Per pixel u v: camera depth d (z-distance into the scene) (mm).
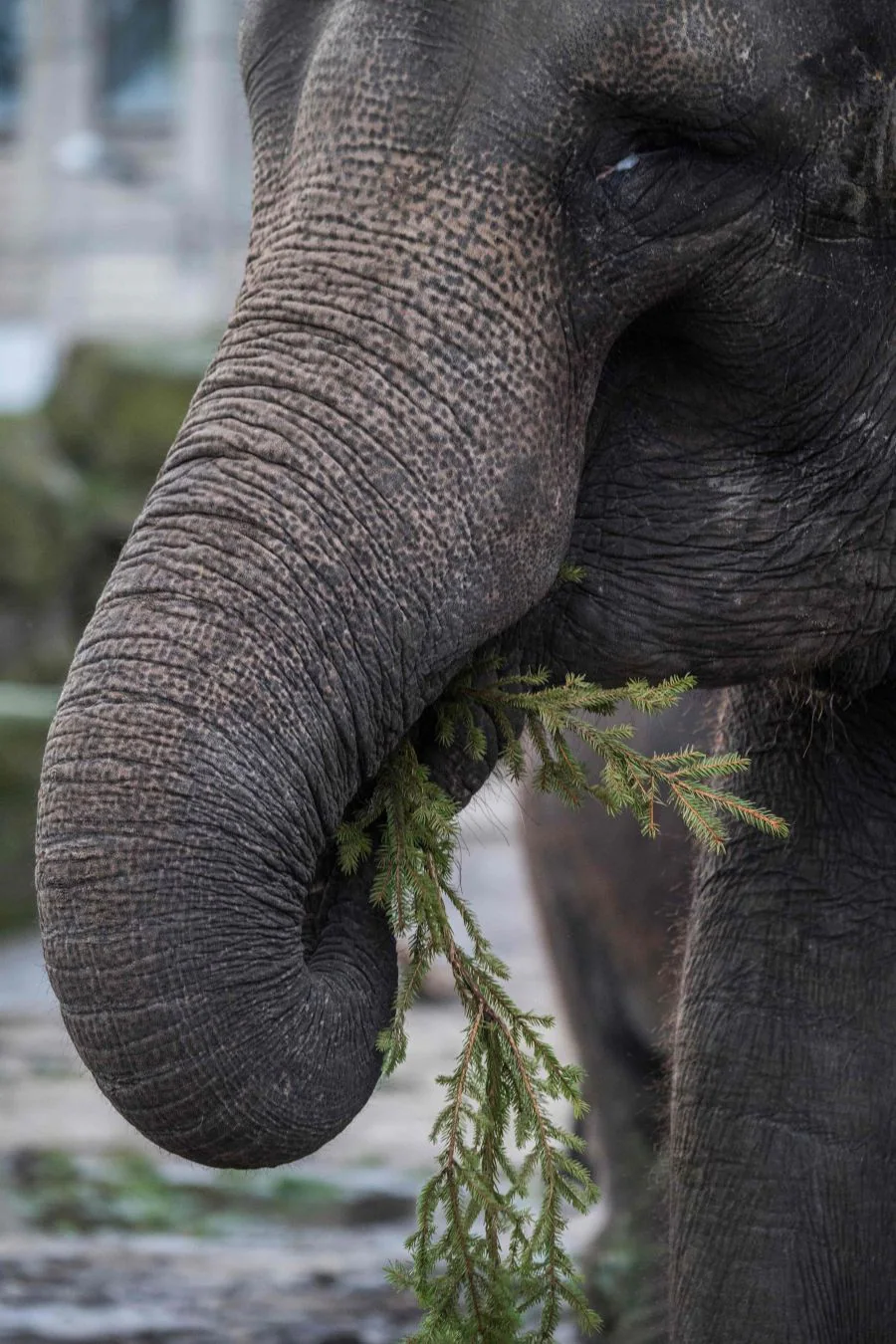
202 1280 10203
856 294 5348
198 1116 4777
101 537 28609
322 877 5340
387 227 4984
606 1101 9883
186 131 43844
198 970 4680
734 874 6605
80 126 45562
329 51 5074
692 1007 6637
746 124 5090
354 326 4953
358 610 4875
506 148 4992
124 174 43375
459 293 4977
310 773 4828
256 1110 4801
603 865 9672
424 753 5488
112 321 43688
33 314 44375
